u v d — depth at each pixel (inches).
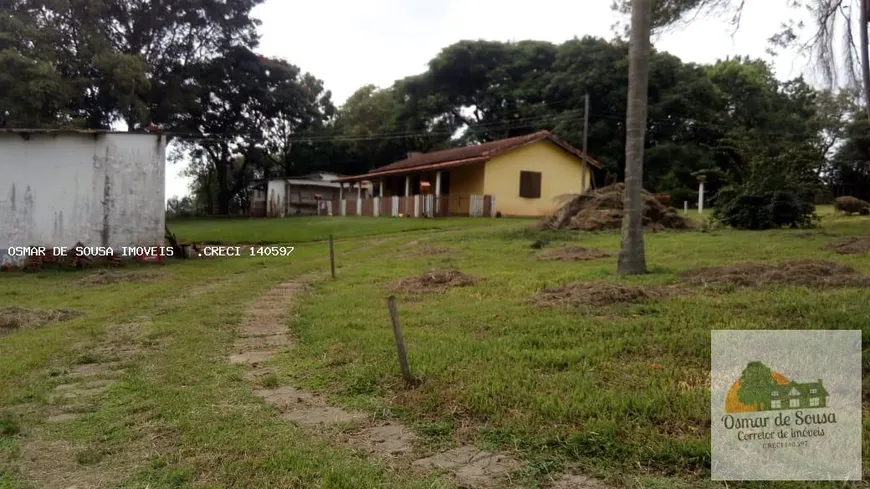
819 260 342.6
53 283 468.4
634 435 138.8
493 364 196.7
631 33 375.9
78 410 183.2
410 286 371.9
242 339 269.4
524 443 141.6
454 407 165.2
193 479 134.0
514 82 1630.2
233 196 2020.2
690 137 1409.9
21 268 556.7
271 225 1002.1
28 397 194.7
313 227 912.3
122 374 218.7
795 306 239.8
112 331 289.1
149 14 1240.2
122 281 470.0
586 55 1439.5
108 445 155.3
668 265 392.2
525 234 663.8
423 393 177.6
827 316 221.1
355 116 1893.5
